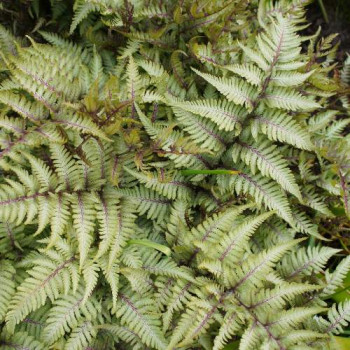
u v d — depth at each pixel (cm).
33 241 104
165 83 108
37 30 115
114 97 102
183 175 108
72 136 103
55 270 99
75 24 109
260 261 101
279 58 106
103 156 104
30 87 99
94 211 100
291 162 114
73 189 101
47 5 119
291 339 98
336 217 115
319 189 114
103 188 104
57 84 101
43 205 98
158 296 102
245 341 98
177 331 98
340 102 130
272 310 100
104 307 103
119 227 101
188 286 103
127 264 102
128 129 105
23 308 96
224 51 110
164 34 112
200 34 113
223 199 109
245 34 116
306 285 101
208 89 111
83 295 101
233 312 100
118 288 103
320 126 114
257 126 106
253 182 107
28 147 103
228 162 109
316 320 105
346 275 110
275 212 105
